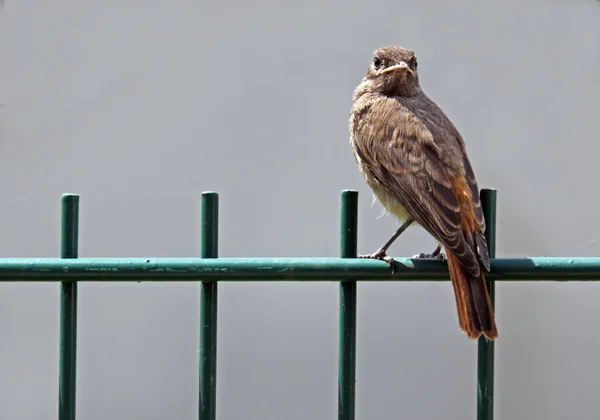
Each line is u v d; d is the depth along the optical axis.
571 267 7.19
